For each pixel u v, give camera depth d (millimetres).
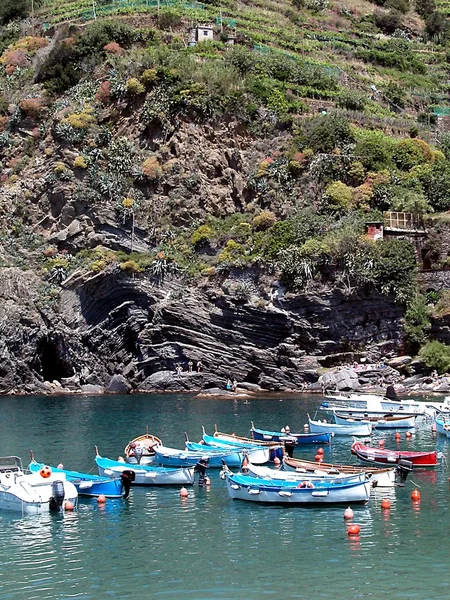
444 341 92438
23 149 112375
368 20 161375
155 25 125125
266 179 104312
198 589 32375
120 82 110125
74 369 98875
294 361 92250
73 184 104125
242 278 94500
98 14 131625
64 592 32344
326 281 92250
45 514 42688
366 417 67188
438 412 69875
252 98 110812
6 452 57688
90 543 37844
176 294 96125
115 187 102875
